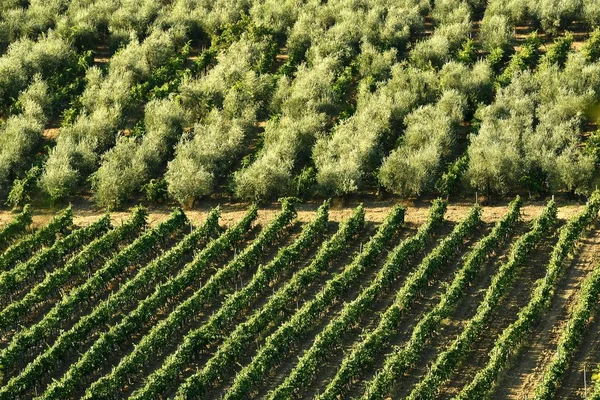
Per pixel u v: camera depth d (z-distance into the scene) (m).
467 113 71.06
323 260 51.94
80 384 43.91
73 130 67.69
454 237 53.00
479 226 56.53
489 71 73.81
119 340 45.75
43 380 44.41
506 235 54.91
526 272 51.53
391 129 67.88
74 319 49.25
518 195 58.88
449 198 60.50
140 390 41.88
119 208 61.28
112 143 68.69
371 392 40.81
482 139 61.12
